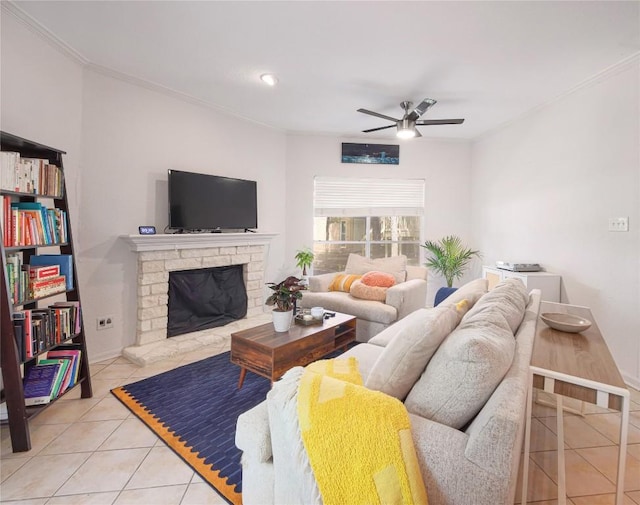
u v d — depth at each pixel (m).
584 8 2.10
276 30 2.40
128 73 3.06
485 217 4.82
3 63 2.20
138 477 1.63
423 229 5.23
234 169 4.18
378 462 0.94
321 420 1.02
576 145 3.26
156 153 3.40
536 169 3.81
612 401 1.09
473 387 1.01
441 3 2.08
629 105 2.73
